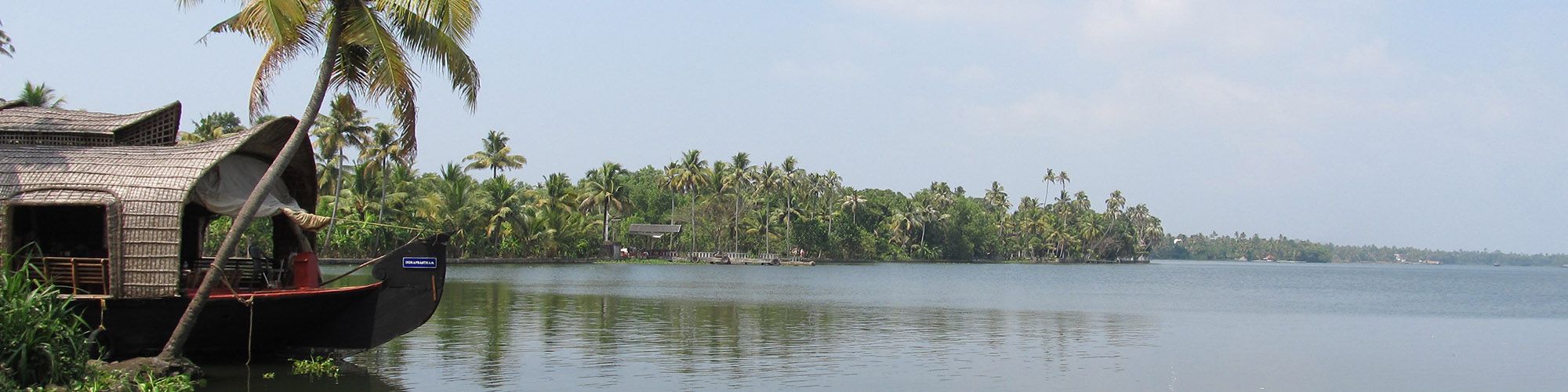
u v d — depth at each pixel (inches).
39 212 651.5
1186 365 733.3
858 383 614.9
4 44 687.1
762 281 2241.6
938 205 5502.0
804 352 761.0
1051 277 3132.4
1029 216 6304.1
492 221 3063.5
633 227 4106.8
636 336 850.1
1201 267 6884.8
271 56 588.4
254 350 652.7
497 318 1011.3
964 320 1091.9
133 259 561.0
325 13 568.4
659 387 592.7
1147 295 1859.0
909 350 786.2
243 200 634.2
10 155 582.2
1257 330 1039.6
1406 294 2196.1
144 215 563.5
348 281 1665.8
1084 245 6707.7
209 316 597.3
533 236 3284.9
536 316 1037.8
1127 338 916.6
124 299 561.6
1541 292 2400.3
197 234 727.7
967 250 5625.0
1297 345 892.6
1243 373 699.4
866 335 899.4
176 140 670.5
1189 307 1438.2
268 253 2015.3
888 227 5128.0
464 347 755.4
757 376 636.7
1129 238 6993.1
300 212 644.1
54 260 571.8
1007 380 638.5
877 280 2447.1
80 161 580.7
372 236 2481.5
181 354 567.8
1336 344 905.5
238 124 2353.6
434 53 570.6
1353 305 1632.6
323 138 2213.3
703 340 829.2
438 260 649.6
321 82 559.8
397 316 648.4
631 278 2196.1
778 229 4375.0
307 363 644.7
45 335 462.6
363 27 551.8
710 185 4224.9
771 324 997.2
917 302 1440.7
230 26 575.8
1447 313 1435.8
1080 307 1371.8
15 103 664.4
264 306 602.9
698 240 4242.1
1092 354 780.6
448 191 2977.4
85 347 498.6
